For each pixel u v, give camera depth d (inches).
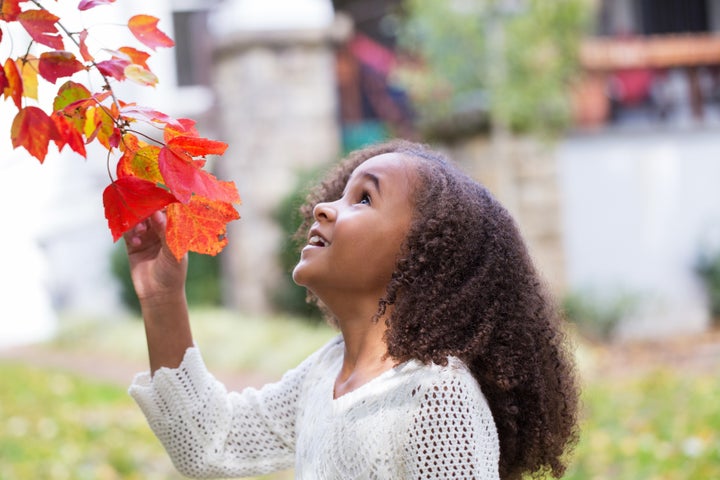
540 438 72.7
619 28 484.4
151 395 79.6
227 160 462.6
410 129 449.1
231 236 456.4
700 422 235.1
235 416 80.7
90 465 220.2
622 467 199.0
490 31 383.9
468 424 65.6
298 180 417.4
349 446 67.7
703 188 406.0
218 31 453.7
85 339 475.5
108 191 61.6
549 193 391.2
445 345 68.4
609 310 382.9
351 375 71.7
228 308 468.4
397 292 70.7
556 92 381.1
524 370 71.0
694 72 413.7
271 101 440.5
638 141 400.8
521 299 71.9
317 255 70.8
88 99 60.3
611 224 398.0
